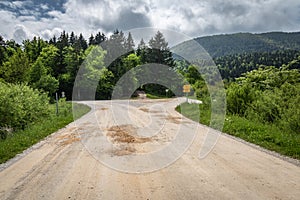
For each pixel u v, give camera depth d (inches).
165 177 195.9
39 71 1568.7
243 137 353.1
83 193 166.6
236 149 286.5
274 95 483.2
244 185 178.7
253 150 281.9
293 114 399.9
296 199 156.8
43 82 1526.8
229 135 374.3
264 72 692.7
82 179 191.8
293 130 382.9
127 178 193.8
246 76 717.3
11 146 299.7
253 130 383.2
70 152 275.0
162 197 159.9
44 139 354.3
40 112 582.2
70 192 168.1
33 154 269.3
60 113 694.5
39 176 199.0
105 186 178.1
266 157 252.4
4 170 215.5
